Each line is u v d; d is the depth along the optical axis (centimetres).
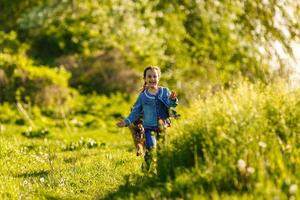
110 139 3031
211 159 965
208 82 3891
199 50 3950
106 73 4634
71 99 4128
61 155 1825
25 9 5194
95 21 4722
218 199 830
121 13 4488
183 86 4031
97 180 1287
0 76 4041
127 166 1448
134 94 4488
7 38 4897
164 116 1218
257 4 3378
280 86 1147
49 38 5175
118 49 4803
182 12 3988
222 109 1059
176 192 927
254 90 1186
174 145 1059
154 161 1073
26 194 1155
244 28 3525
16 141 2128
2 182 1223
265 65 2702
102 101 4284
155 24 4284
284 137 1015
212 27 3778
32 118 3691
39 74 4116
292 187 785
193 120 1087
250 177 884
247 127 989
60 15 4853
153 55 4425
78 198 1148
